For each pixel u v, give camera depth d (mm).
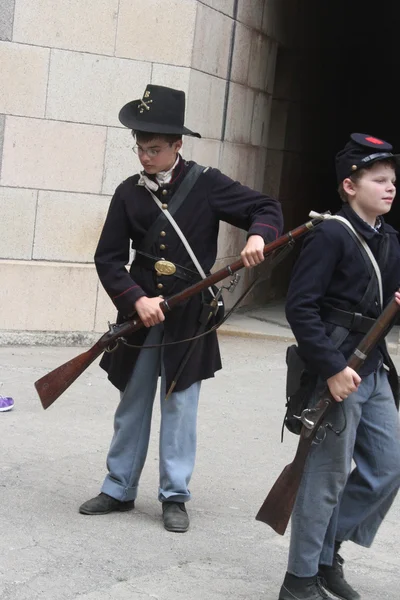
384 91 13070
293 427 3641
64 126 7633
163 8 7742
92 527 4363
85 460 5238
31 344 7660
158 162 4281
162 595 3748
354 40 12430
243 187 4371
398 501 5027
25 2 7430
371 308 3553
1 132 7516
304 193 11484
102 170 7750
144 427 4551
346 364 3451
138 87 7773
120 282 4316
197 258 4383
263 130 10094
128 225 4398
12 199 7605
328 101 11875
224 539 4371
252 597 3797
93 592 3723
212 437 5809
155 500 4797
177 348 4398
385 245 3578
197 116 8250
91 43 7602
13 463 5098
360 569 4184
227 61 8797
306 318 3471
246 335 8859
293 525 3609
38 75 7527
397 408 3727
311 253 3512
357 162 3500
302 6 10648
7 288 7566
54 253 7742
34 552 4043
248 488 5043
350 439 3561
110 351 4371
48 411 6031
